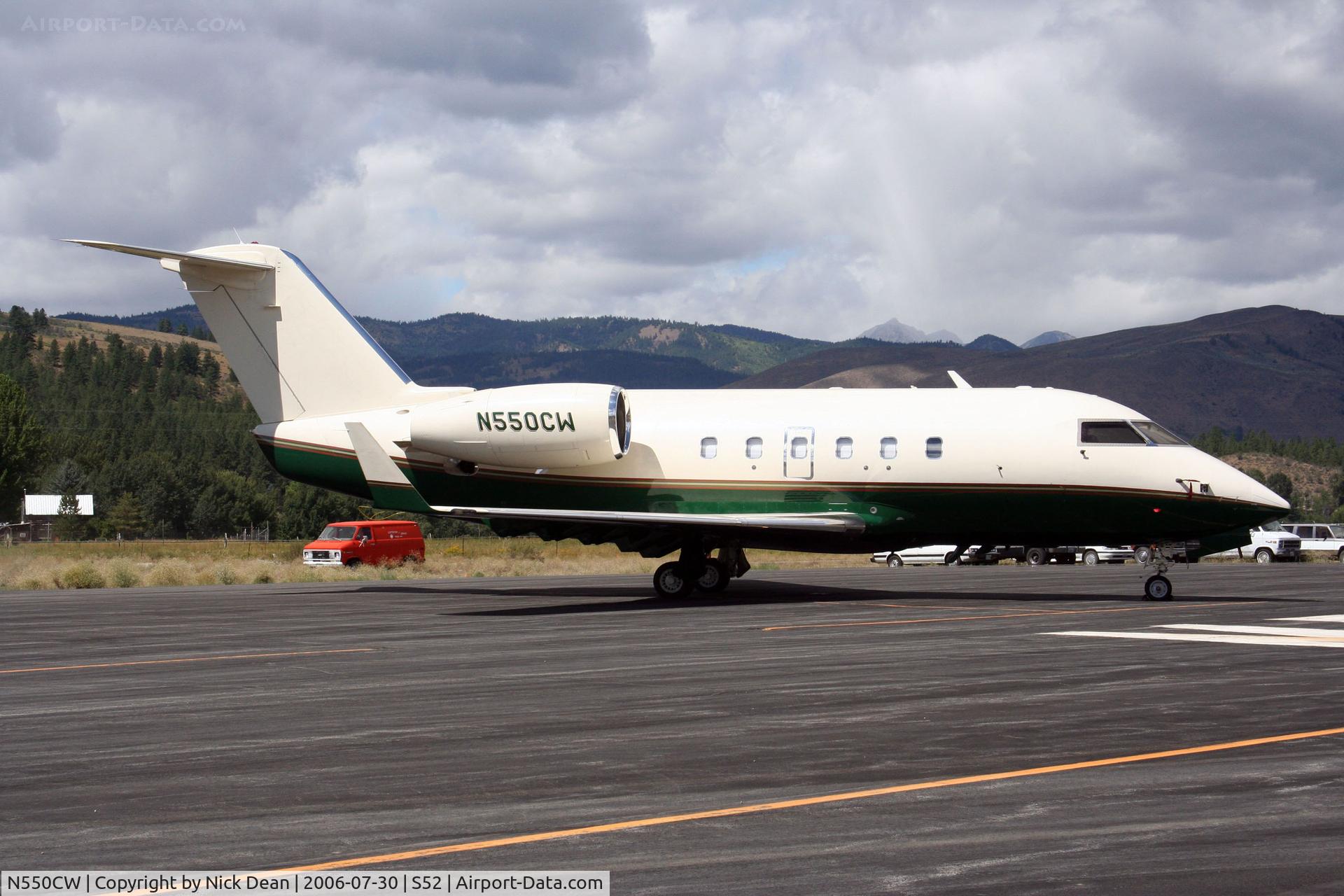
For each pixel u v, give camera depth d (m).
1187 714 10.20
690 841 6.73
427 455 24.42
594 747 9.16
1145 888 5.91
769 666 13.41
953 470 22.42
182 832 7.05
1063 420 22.30
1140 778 7.97
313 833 6.98
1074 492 22.08
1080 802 7.42
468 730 9.90
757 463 23.28
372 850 6.65
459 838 6.85
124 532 114.12
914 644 15.34
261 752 9.16
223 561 48.88
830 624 18.17
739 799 7.56
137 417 192.12
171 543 94.88
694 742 9.28
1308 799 7.44
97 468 151.88
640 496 23.77
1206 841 6.64
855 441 22.92
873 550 23.86
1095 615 19.41
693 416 23.89
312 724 10.28
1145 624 17.64
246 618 20.81
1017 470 22.20
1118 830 6.83
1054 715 10.20
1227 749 8.84
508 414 23.34
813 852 6.50
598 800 7.59
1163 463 21.81
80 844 6.85
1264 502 21.41
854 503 22.95
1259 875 6.09
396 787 8.01
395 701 11.41
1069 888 5.93
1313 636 15.92
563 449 23.25
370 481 23.27
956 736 9.36
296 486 108.50
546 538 24.17
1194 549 22.44
